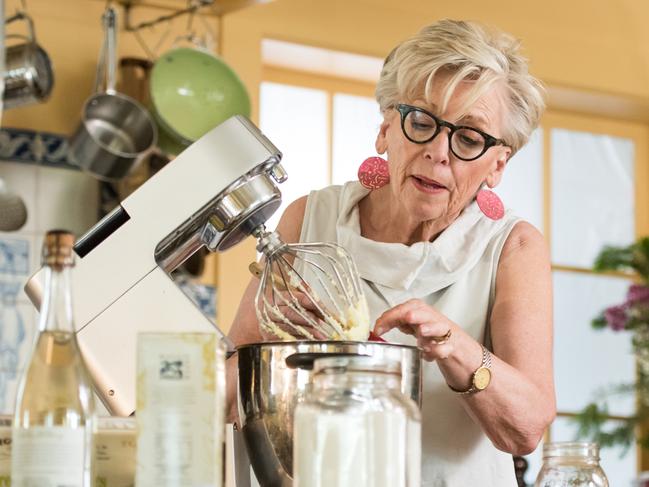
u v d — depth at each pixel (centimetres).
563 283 522
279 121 473
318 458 110
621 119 543
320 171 478
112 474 124
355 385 111
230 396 165
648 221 545
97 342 156
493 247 188
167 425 112
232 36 440
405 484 111
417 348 136
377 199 194
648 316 491
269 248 160
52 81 363
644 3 531
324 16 460
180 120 393
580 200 531
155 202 159
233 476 142
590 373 520
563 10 513
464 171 181
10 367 386
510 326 180
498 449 175
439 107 178
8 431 120
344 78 486
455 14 488
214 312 415
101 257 158
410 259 185
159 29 423
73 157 381
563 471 155
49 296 116
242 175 156
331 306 187
